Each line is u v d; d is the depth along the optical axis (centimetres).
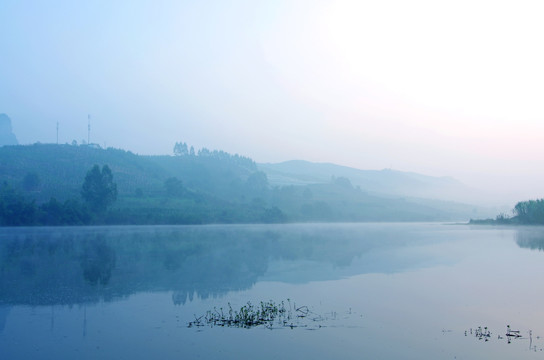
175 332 1650
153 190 15038
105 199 10781
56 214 9975
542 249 4756
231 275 2959
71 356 1396
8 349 1462
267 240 6141
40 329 1692
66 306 2067
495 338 1577
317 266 3397
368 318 1845
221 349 1455
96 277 2888
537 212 12200
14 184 12375
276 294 2327
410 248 4922
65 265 3441
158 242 5644
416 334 1623
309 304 2094
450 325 1738
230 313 1903
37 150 17112
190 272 3094
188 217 12394
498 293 2352
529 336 1600
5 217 9450
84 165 15938
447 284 2616
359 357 1383
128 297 2255
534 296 2270
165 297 2255
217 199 16138
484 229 10325
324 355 1397
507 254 4256
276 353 1416
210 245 5247
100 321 1805
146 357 1384
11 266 3388
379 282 2686
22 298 2227
